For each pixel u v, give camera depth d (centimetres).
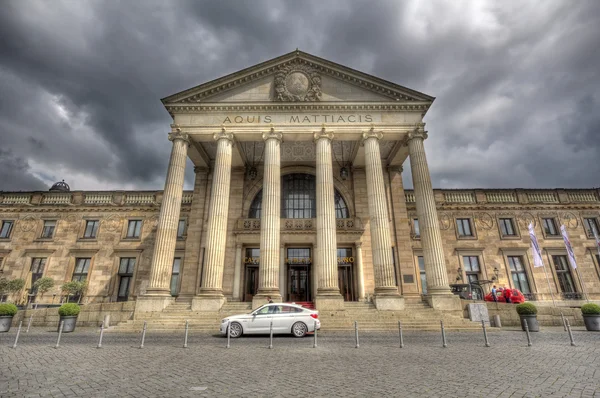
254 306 1970
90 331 1698
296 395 583
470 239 2959
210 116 2478
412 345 1179
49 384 656
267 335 1526
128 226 3194
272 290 2031
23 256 3073
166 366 830
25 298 2919
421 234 2233
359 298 2656
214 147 2852
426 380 683
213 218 2200
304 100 2483
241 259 2784
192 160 2945
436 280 2070
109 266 3047
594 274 2864
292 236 2817
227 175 2333
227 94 2544
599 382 655
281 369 792
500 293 2358
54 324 1967
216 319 1848
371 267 2761
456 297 2000
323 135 2392
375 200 2238
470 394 586
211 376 723
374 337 1425
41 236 3152
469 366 816
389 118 2470
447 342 1255
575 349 1059
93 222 3212
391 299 1984
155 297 1989
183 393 597
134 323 1786
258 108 2472
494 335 1477
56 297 2941
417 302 2177
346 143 2819
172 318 1847
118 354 1006
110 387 636
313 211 3067
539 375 718
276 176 2314
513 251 2934
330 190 2277
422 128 2439
